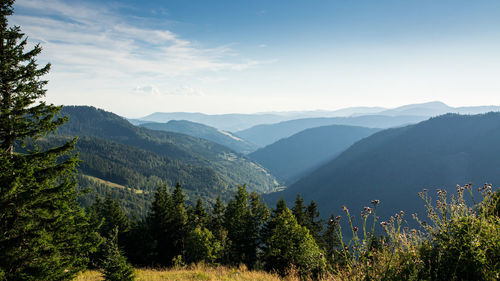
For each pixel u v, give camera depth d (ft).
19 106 25.09
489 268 11.44
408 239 13.10
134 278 34.22
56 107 27.22
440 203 13.56
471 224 12.44
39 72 27.25
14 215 24.84
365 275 12.00
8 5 25.38
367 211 12.83
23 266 24.88
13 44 26.27
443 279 12.31
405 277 12.25
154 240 118.32
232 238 128.67
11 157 25.36
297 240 75.82
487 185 13.15
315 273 21.93
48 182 27.30
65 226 28.66
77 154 27.96
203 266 51.39
